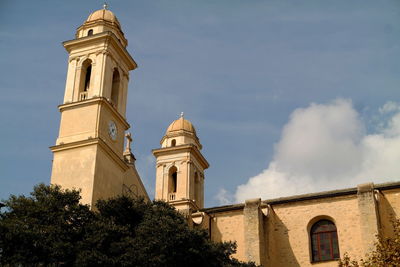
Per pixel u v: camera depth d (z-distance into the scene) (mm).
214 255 33812
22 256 30500
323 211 43406
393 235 40531
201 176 57969
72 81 44719
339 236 42062
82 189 39500
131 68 49000
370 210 40062
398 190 42062
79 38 46000
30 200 33469
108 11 49219
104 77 44000
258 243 41281
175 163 55719
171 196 54031
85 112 42750
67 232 32438
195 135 59094
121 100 46250
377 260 30000
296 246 43125
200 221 45469
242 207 45125
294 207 44531
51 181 40625
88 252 30719
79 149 41344
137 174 50781
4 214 33000
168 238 31641
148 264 30766
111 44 45906
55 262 31016
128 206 35438
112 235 32375
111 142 43188
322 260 42156
